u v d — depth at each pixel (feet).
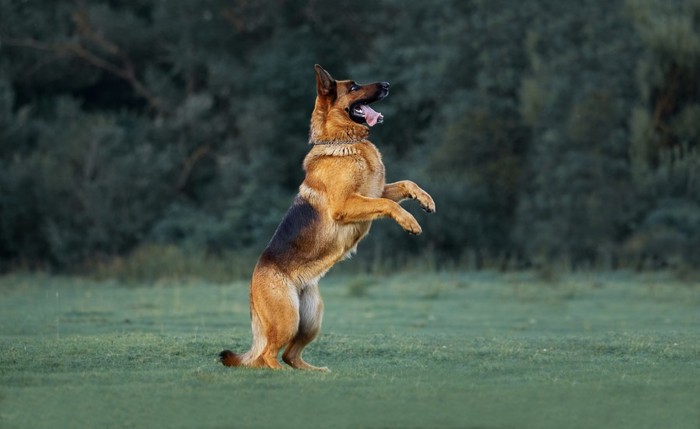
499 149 99.55
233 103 118.62
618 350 33.14
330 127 31.35
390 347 33.47
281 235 30.30
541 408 23.31
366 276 82.23
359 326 45.32
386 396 24.49
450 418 22.43
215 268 85.51
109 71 124.77
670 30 92.89
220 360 30.09
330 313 53.01
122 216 103.09
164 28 120.47
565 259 84.33
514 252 92.38
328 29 121.39
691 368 29.27
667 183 89.51
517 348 33.53
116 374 27.71
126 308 54.95
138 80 124.67
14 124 111.14
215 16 119.96
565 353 32.60
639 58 97.14
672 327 45.75
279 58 115.75
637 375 27.73
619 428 21.65
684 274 75.92
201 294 67.05
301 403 23.76
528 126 100.22
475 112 100.12
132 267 84.64
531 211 92.07
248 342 34.30
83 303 59.16
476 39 107.76
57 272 98.37
